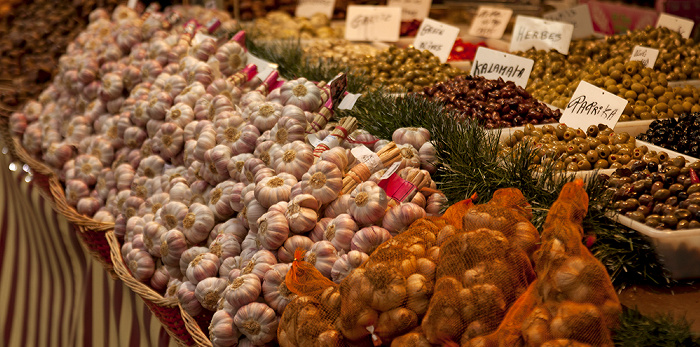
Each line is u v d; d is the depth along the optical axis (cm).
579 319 118
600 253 164
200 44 305
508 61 348
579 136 263
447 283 132
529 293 130
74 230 303
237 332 180
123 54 354
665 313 142
